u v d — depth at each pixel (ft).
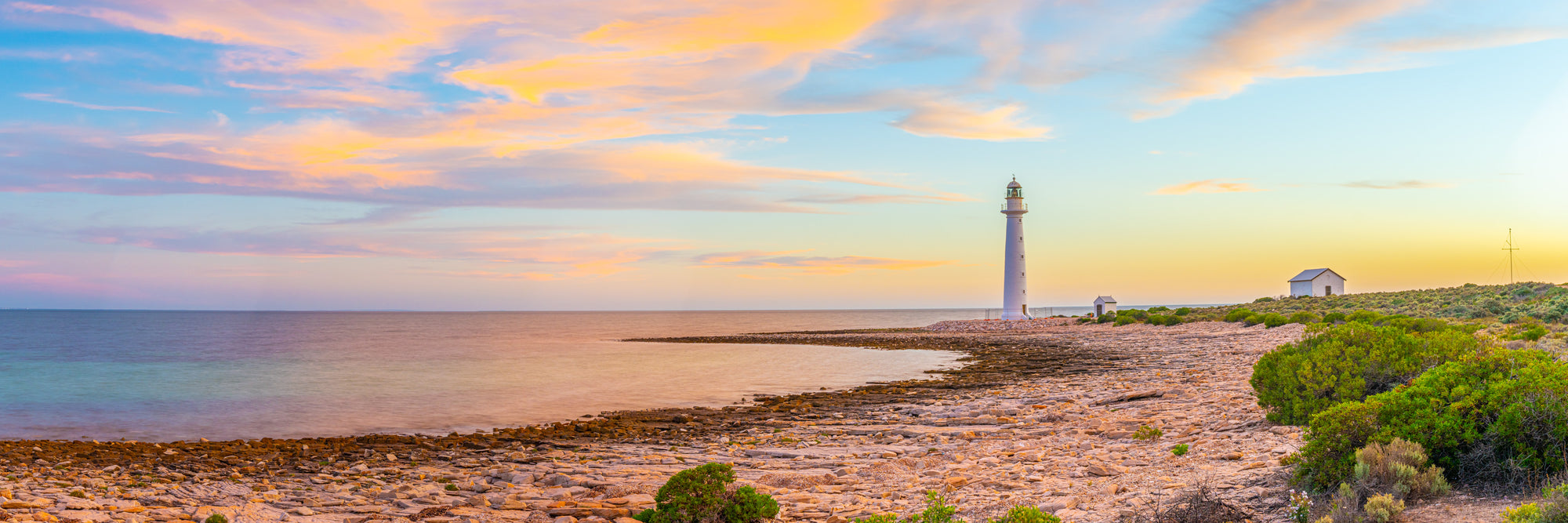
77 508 43.06
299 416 96.58
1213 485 34.81
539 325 589.73
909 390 112.88
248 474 57.67
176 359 198.59
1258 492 32.91
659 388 125.49
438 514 42.37
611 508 41.52
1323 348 54.80
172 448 69.87
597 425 82.48
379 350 243.19
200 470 59.11
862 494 43.29
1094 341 203.82
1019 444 58.23
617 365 172.96
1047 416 73.56
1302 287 299.99
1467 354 38.11
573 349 242.58
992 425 73.05
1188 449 46.96
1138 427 61.21
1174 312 280.10
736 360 188.24
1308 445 32.86
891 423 79.87
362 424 89.51
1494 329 120.47
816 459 57.31
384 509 44.14
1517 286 209.77
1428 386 34.40
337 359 197.98
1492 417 31.17
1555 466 28.78
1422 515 26.94
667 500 34.55
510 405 105.50
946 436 67.00
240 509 43.39
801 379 139.85
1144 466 43.78
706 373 151.94
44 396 118.52
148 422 92.99
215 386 132.26
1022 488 40.78
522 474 53.47
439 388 127.03
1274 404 55.77
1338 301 249.55
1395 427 32.14
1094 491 37.50
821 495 43.60
